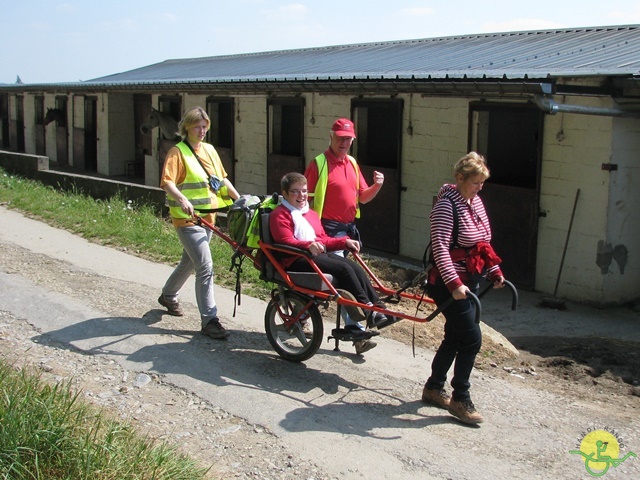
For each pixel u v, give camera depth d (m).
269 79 12.33
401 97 10.52
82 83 20.48
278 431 4.55
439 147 10.07
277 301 5.64
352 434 4.54
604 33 11.34
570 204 8.38
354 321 5.42
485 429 4.67
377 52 15.54
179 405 4.89
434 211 4.58
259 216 5.48
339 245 5.36
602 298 8.19
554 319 7.79
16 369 4.82
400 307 6.95
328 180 5.80
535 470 4.14
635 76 7.36
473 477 4.05
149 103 20.08
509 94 8.77
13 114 26.86
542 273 8.77
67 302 6.94
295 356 5.63
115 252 9.42
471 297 4.45
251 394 5.07
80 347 5.83
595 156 8.08
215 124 15.74
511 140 10.02
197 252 6.00
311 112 12.30
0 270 8.06
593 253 8.21
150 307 6.95
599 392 5.48
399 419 4.77
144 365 5.53
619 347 6.72
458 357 4.68
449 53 12.65
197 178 6.03
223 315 6.82
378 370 5.61
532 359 6.25
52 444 3.64
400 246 10.88
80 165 21.95
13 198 13.11
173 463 3.82
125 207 12.18
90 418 4.11
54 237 10.17
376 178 5.91
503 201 9.06
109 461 3.66
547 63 9.06
